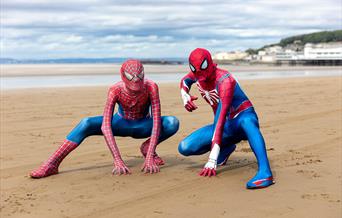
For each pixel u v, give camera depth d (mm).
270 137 8594
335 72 49844
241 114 5969
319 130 9258
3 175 6105
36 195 5168
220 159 6488
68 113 12453
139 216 4402
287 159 6754
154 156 6578
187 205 4691
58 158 6105
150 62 150750
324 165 6285
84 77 36281
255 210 4469
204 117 11656
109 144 6102
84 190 5324
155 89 6180
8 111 12852
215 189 5262
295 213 4355
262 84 24453
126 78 5914
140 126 6395
